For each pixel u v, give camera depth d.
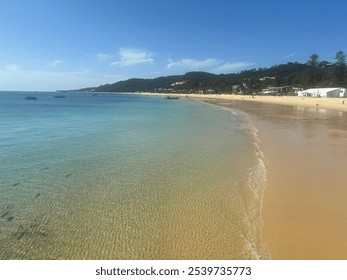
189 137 20.75
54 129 25.11
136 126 27.59
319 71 134.12
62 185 10.61
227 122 31.22
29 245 6.84
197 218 7.95
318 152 15.13
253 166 12.77
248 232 7.14
